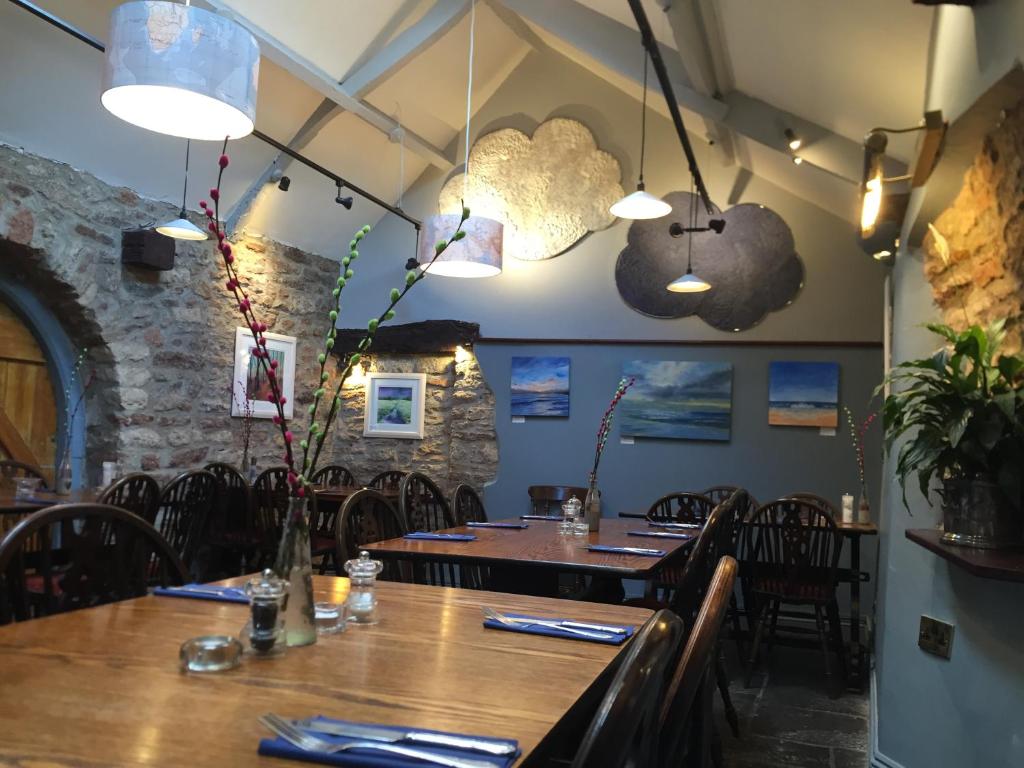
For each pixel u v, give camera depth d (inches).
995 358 95.2
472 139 279.6
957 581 99.3
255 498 199.9
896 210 143.6
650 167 260.4
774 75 175.5
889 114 155.9
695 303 251.1
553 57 273.0
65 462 165.3
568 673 49.1
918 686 108.0
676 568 175.2
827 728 142.6
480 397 271.3
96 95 191.6
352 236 290.5
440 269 182.5
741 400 246.2
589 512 144.0
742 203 250.2
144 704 39.8
